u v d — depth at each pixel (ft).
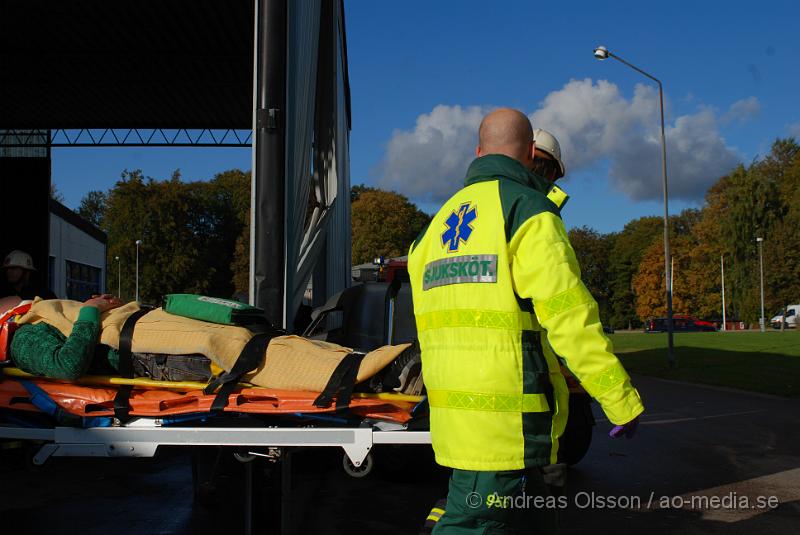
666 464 24.02
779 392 45.09
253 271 20.03
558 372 8.23
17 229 70.44
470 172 8.71
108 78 63.36
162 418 11.43
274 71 20.20
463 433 7.82
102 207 378.73
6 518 17.13
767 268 215.10
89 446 11.23
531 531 8.23
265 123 20.11
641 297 269.44
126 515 17.37
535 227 7.81
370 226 249.96
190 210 260.01
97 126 76.64
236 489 13.42
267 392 11.41
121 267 233.14
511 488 7.81
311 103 25.38
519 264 7.82
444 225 8.52
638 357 84.64
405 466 21.04
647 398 43.50
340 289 44.06
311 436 11.03
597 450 26.55
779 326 211.82
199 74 62.69
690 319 232.53
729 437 29.27
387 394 11.55
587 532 16.57
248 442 11.03
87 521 16.88
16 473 21.88
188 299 12.86
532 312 8.02
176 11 50.31
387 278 40.73
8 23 51.88
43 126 75.56
